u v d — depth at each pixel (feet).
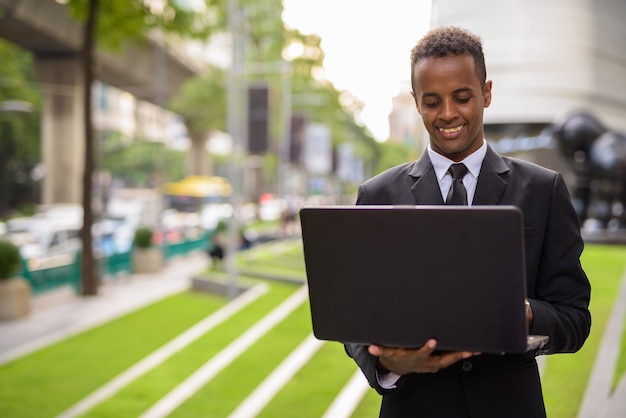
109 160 187.32
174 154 212.23
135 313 40.68
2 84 107.76
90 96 46.60
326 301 6.12
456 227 5.57
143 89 133.28
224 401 20.08
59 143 114.32
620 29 38.24
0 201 127.34
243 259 65.00
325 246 6.03
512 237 5.44
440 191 6.84
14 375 25.86
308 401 18.85
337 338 6.15
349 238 5.92
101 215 83.46
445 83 6.32
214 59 191.72
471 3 37.50
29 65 127.34
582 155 41.47
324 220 5.98
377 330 5.95
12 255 39.22
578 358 18.29
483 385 6.53
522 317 5.52
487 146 6.90
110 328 35.68
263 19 121.39
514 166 6.86
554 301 6.64
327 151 169.89
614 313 23.44
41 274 44.96
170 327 35.96
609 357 18.06
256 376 22.66
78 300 46.24
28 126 122.31
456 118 6.39
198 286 50.60
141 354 29.48
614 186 43.21
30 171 135.13
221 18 58.49
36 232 62.85
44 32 91.09
